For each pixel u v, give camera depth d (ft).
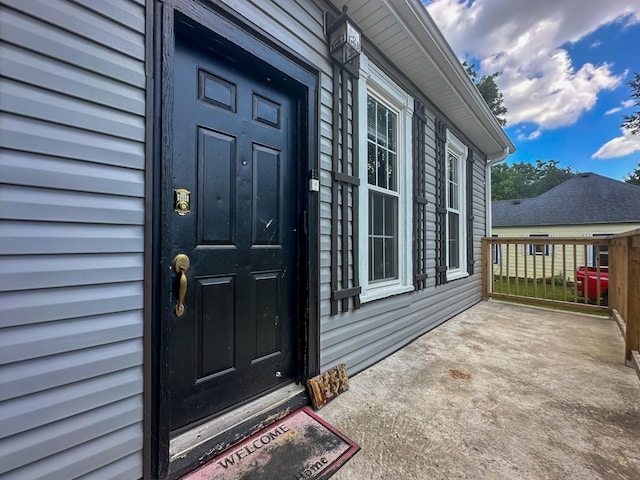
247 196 5.55
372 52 8.74
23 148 3.06
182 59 4.60
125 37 3.74
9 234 2.99
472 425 5.50
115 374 3.67
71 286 3.35
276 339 6.10
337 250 7.29
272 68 5.64
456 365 8.30
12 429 3.00
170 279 4.25
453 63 10.06
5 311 2.97
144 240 3.91
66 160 3.31
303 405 6.06
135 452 3.83
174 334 4.48
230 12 4.85
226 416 5.12
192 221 4.71
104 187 3.57
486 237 18.53
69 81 3.33
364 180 8.27
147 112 3.92
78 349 3.40
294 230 6.49
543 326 12.41
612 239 12.69
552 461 4.59
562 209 41.52
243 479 4.15
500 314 14.53
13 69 3.00
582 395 6.64
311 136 6.49
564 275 15.29
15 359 3.02
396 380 7.38
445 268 12.88
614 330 11.83
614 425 5.53
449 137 13.84
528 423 5.58
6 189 2.97
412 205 10.50
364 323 8.20
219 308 5.10
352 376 7.64
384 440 5.05
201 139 4.83
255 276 5.70
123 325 3.73
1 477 2.95
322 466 4.41
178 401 4.55
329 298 7.04
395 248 10.15
